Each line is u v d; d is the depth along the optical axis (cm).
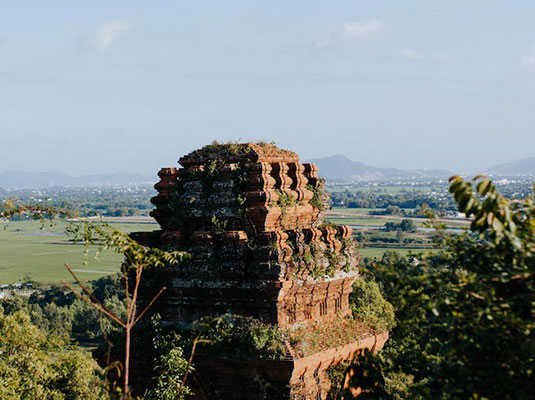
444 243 1623
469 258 1563
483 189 1448
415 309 1675
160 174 2506
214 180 2425
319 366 2272
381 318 2797
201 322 2256
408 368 1952
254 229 2320
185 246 2398
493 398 1473
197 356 2205
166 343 2256
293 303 2322
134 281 2394
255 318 2248
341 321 2539
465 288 1499
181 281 2327
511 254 1500
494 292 1511
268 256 2247
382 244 16712
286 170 2431
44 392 3959
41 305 12738
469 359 1510
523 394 1423
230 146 2458
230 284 2267
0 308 9850
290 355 2144
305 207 2494
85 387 4238
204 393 2206
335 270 2502
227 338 2197
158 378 2180
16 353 3928
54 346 3203
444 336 1656
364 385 1866
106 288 12181
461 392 1537
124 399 1728
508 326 1425
